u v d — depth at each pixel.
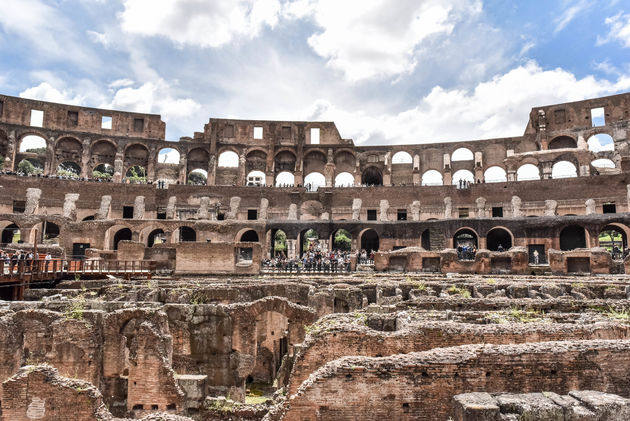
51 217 51.75
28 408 12.75
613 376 10.59
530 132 78.00
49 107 74.12
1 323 16.38
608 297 27.44
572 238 52.09
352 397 10.61
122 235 60.41
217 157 80.00
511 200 60.31
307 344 13.52
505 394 9.88
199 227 52.03
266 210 64.19
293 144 82.31
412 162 79.94
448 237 51.41
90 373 16.70
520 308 19.62
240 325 19.25
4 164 67.50
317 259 46.81
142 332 15.86
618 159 70.19
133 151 78.31
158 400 15.43
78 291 27.58
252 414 15.23
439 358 10.71
